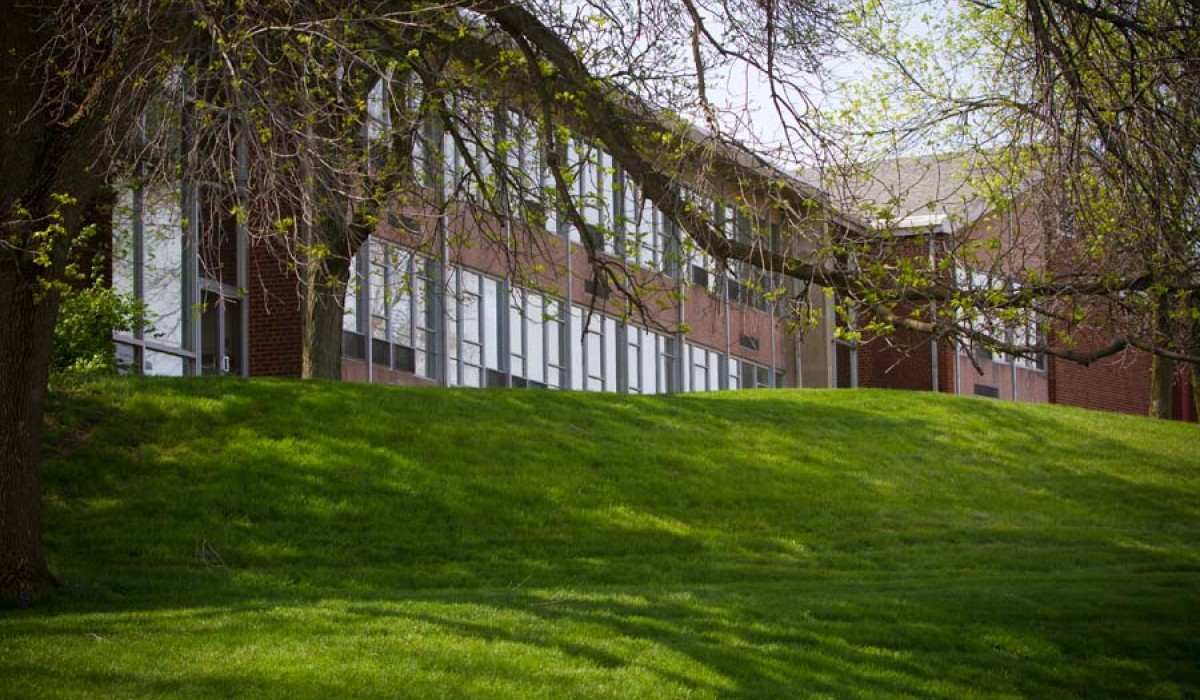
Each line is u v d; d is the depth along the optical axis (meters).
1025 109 13.98
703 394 31.00
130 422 20.09
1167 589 17.88
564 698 11.59
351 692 11.24
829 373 41.56
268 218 13.62
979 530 22.31
